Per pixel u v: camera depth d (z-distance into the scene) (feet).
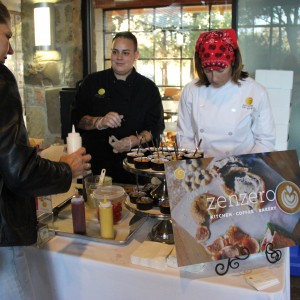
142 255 3.68
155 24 12.80
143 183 6.43
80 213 4.24
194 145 5.61
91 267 3.77
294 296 7.43
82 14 10.49
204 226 3.40
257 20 8.47
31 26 10.50
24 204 3.42
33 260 4.06
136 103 6.88
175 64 13.14
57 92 10.76
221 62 4.66
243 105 5.20
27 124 11.12
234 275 3.49
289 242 3.61
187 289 3.44
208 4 12.24
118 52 6.61
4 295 3.40
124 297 3.71
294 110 8.46
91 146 6.95
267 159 3.64
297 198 3.67
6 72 3.19
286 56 8.46
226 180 3.50
